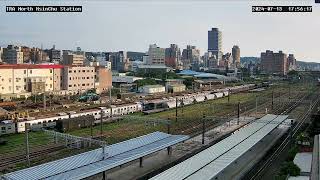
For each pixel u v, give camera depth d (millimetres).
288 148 62625
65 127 72750
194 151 59844
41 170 39406
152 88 146750
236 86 188000
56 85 131125
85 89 140125
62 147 60250
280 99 116375
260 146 63688
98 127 78875
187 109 109875
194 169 40781
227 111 106500
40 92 123125
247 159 55219
